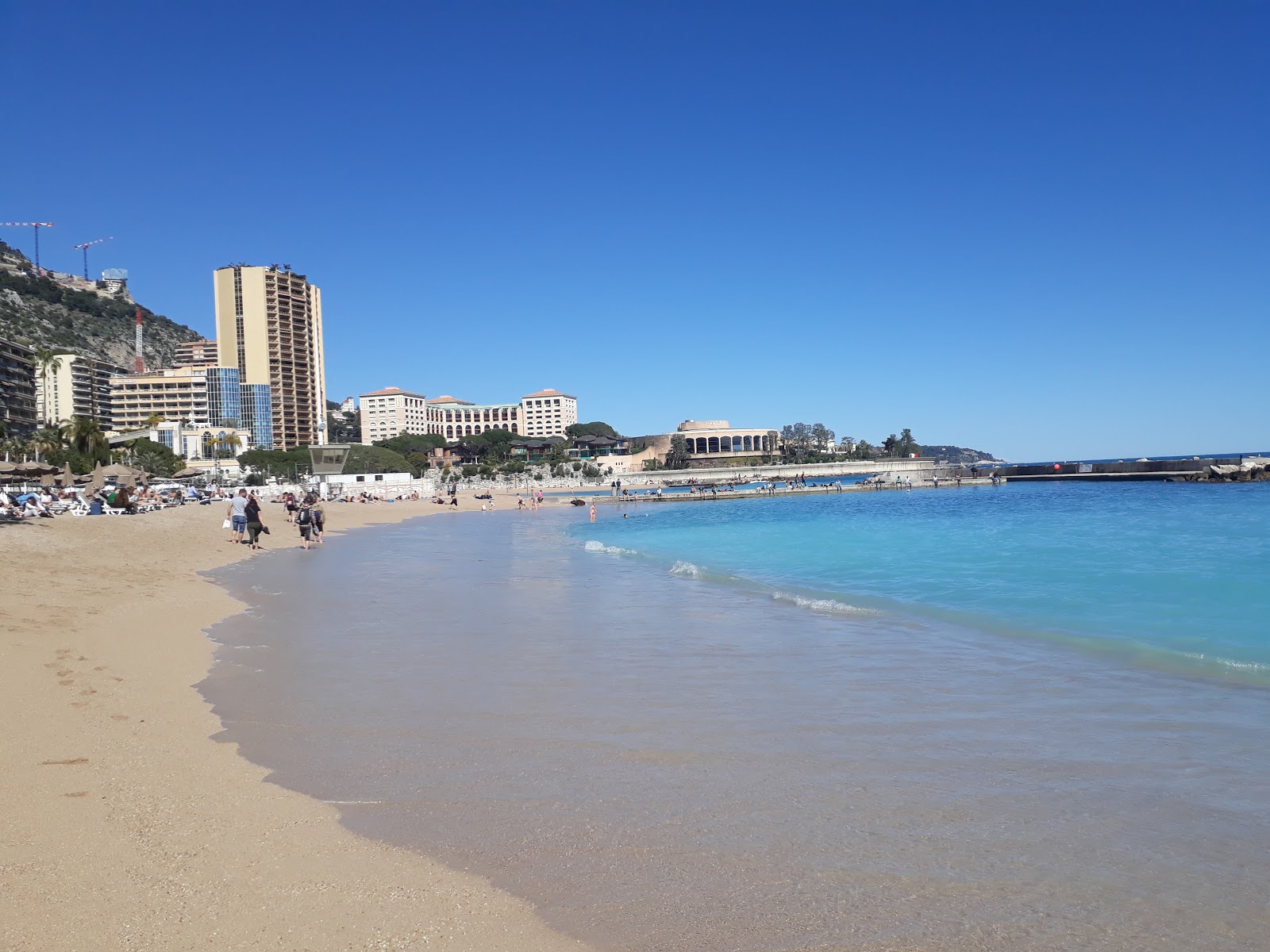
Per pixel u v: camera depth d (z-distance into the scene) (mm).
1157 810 5992
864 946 4188
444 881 4871
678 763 7086
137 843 5289
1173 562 23250
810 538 38250
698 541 38219
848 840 5500
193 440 167250
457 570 24438
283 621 14789
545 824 5758
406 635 13438
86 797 6031
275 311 193375
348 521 60250
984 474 165125
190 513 49844
